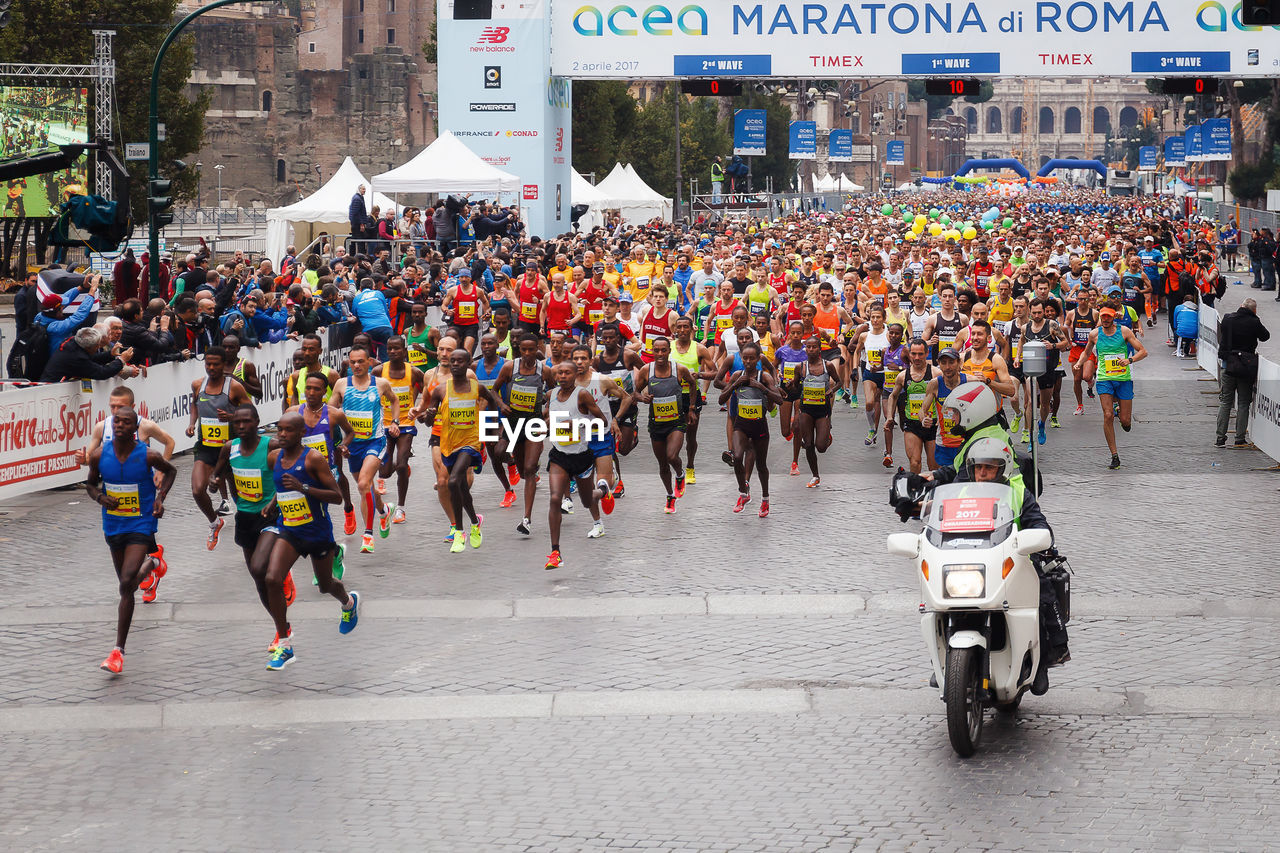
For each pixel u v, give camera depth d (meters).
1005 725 9.02
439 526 15.26
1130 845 7.12
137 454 10.41
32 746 8.84
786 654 10.61
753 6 39.41
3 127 37.12
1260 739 8.68
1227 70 38.66
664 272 29.56
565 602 12.12
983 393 9.18
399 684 9.99
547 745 8.78
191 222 92.50
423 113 132.38
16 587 12.65
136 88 52.53
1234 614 11.51
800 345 16.98
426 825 7.54
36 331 17.75
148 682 10.07
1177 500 16.19
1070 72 39.06
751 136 51.78
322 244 40.50
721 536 14.58
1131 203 95.06
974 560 8.34
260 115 126.94
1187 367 29.23
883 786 7.99
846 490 16.97
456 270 28.81
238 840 7.38
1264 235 48.38
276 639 10.43
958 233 53.03
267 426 21.55
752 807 7.72
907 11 39.22
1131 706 9.34
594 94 66.31
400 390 15.09
